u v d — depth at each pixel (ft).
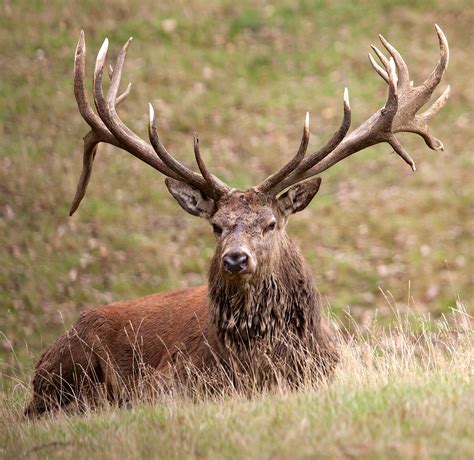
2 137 121.60
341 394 44.11
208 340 53.06
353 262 106.22
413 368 51.03
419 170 122.52
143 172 120.47
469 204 115.44
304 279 52.34
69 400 59.21
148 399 52.85
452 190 118.32
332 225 112.78
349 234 111.34
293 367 51.37
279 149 125.80
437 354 55.67
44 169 117.60
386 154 126.41
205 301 56.29
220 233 50.75
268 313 51.24
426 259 106.22
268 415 42.42
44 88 129.70
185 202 53.06
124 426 43.91
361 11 150.92
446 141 127.34
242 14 150.10
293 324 51.98
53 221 111.04
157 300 59.82
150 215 114.32
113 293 102.06
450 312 96.22
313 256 107.55
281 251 51.96
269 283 51.06
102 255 106.93
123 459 39.34
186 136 127.03
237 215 50.52
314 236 110.93
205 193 52.54
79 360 59.00
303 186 52.75
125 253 107.65
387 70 55.21
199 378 51.72
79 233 109.91
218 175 120.26
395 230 111.55
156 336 57.41
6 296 99.60
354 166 124.47
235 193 51.55
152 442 40.45
